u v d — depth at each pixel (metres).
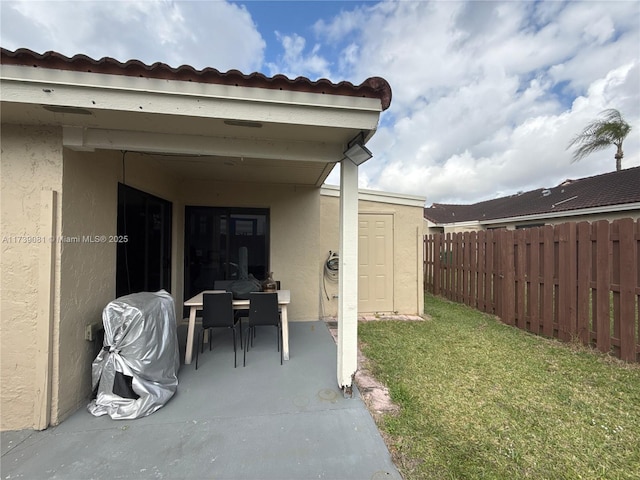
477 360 3.39
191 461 1.83
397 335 4.33
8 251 2.13
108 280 2.80
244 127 2.22
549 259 4.20
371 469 1.77
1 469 1.75
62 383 2.21
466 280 6.33
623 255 3.29
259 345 3.94
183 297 4.84
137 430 2.12
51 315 2.15
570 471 1.74
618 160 13.75
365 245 5.53
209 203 4.86
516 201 15.66
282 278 5.05
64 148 2.21
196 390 2.71
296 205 5.09
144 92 1.90
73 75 1.82
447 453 1.89
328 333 4.45
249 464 1.81
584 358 3.39
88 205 2.50
